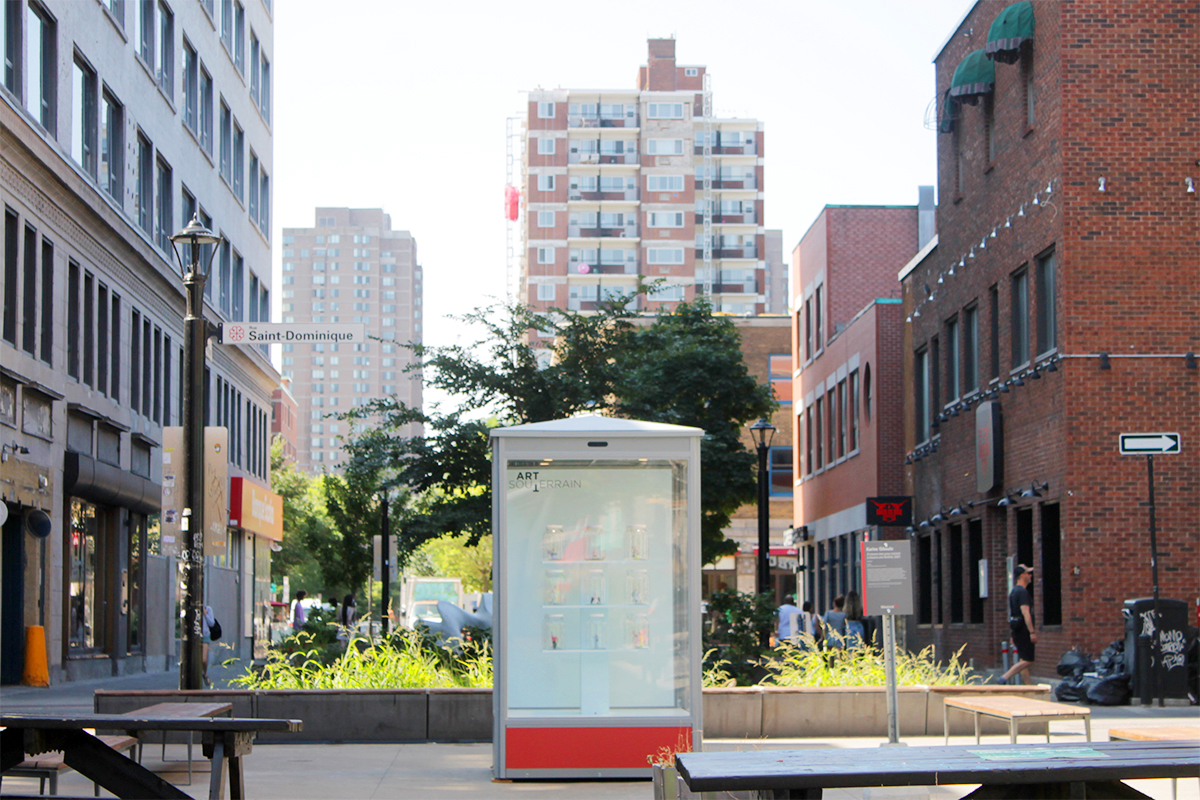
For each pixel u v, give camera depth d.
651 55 117.00
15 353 23.83
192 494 14.61
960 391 29.17
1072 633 21.34
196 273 14.79
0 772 8.12
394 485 28.45
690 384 40.34
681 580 11.62
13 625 24.69
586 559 11.60
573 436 11.40
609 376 28.92
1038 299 23.67
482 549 76.00
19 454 23.73
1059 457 22.12
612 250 115.06
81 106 28.42
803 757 6.35
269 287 49.84
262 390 49.22
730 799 6.49
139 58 32.38
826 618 22.14
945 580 30.56
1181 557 21.45
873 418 37.97
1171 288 21.94
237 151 45.47
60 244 26.53
